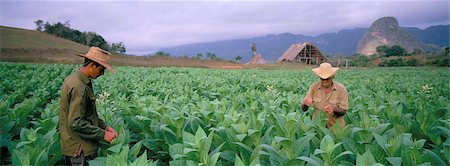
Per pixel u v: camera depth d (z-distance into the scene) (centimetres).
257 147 417
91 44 10231
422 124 592
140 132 607
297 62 8644
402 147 392
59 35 10288
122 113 676
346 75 3045
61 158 509
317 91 631
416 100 879
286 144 416
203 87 1338
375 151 423
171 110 633
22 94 984
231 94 1067
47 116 612
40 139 474
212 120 581
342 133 480
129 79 1744
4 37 7481
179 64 6412
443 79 2077
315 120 556
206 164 354
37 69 2481
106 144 502
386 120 660
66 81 444
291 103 782
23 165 366
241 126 464
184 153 379
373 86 1580
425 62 8219
